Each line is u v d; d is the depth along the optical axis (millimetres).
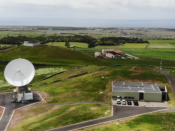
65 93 75000
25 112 57938
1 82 94375
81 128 47469
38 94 73750
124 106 62781
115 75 96875
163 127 46594
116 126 47781
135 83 79812
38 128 47344
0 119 53156
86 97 70688
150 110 59500
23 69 66688
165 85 82688
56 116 54750
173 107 61875
